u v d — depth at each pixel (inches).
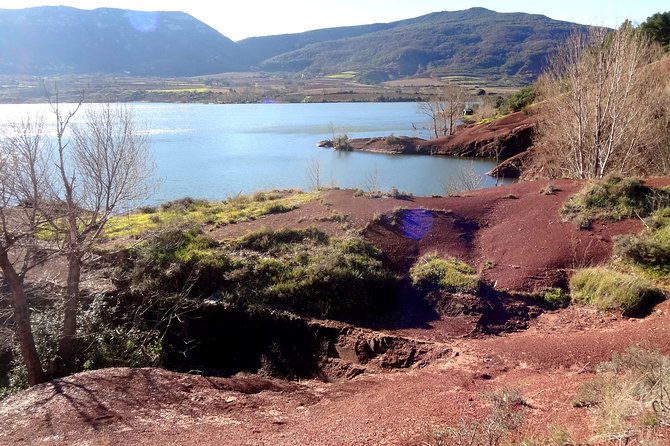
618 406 186.1
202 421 255.3
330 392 306.2
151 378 309.6
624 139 733.9
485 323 366.0
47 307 401.1
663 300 352.5
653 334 301.9
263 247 467.5
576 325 348.2
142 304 402.9
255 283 417.1
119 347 386.0
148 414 262.8
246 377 351.3
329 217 521.3
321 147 1964.8
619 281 368.8
